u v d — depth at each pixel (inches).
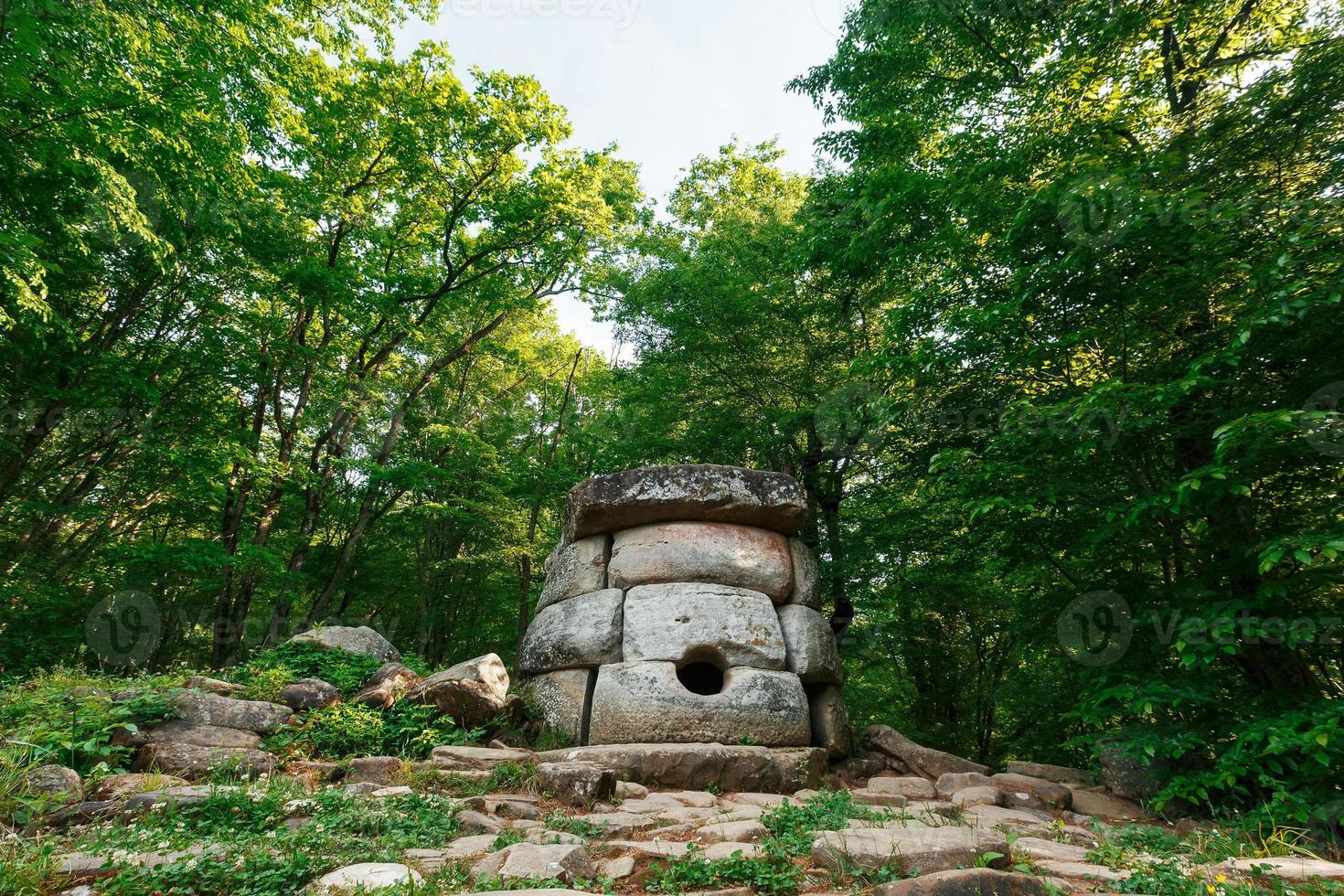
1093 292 294.2
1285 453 253.0
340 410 752.3
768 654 337.7
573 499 391.5
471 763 270.1
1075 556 338.0
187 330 575.2
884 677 655.1
